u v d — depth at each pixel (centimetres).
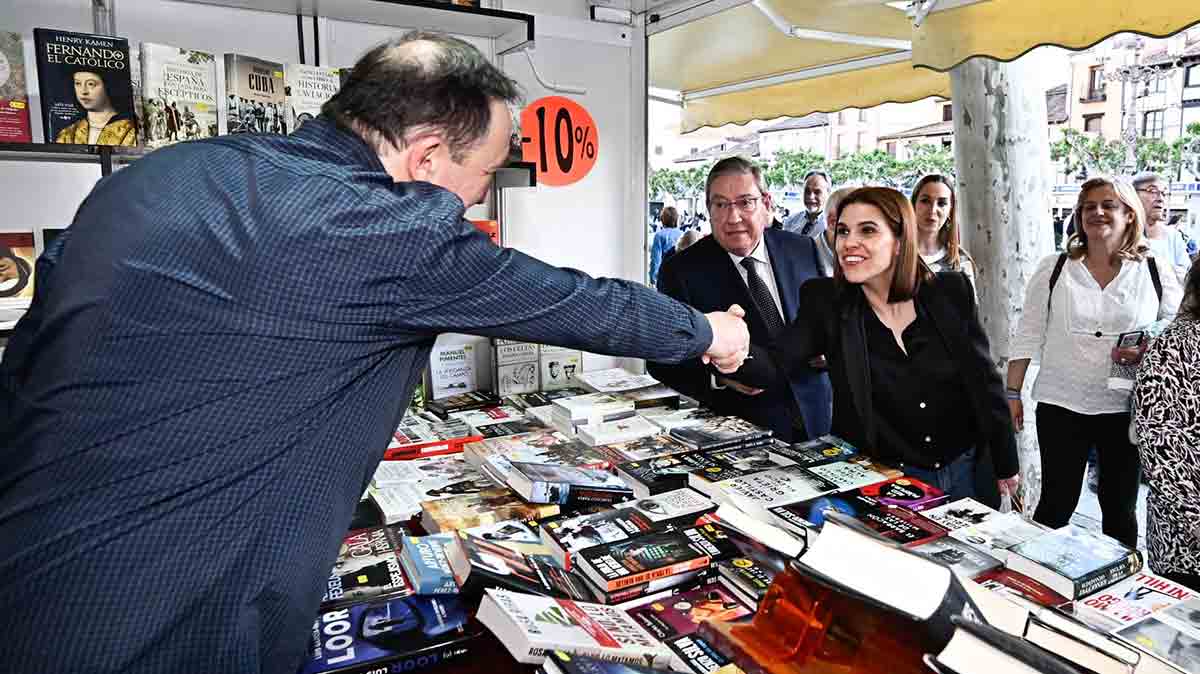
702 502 155
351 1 221
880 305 194
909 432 196
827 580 68
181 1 222
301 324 82
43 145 174
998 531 140
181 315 80
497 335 93
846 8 247
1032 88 258
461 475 179
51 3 206
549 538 138
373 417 92
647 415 224
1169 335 159
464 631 109
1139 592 121
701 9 269
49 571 78
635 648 99
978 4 196
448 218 88
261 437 82
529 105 266
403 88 94
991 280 274
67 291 82
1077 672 53
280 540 84
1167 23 157
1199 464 155
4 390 88
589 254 307
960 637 57
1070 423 235
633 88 303
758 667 72
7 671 78
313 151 93
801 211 299
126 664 79
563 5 286
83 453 79
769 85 300
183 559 80
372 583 121
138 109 187
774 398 241
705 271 250
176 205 83
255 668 86
